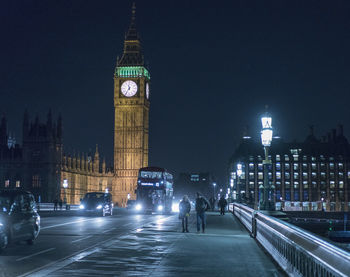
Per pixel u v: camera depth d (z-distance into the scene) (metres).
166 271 15.34
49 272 14.95
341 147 181.00
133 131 182.75
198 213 31.08
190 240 25.48
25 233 21.72
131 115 183.62
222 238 26.86
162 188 66.56
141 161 181.00
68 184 155.75
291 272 13.41
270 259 18.23
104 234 29.16
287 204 176.12
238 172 66.25
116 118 184.38
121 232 30.80
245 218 36.16
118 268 15.84
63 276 14.24
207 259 18.20
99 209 59.03
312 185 177.50
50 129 144.88
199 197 31.22
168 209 70.56
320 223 73.44
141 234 29.20
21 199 22.02
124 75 184.62
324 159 178.62
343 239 70.81
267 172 25.36
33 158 145.38
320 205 176.50
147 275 14.59
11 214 20.69
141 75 184.00
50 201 143.25
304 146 180.75
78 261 17.36
